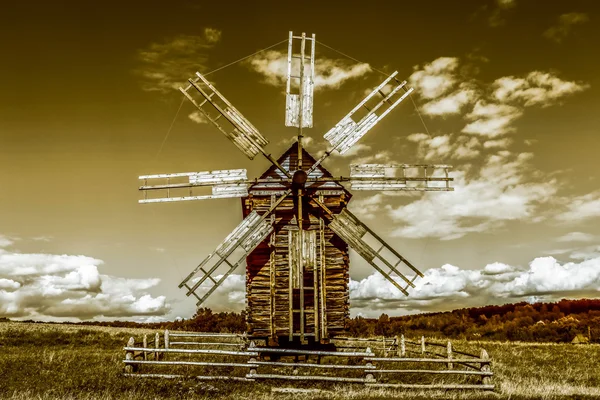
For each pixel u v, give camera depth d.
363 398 17.17
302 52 25.03
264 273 23.38
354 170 24.45
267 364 19.50
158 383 18.48
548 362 30.05
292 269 22.78
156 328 70.38
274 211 23.58
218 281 23.28
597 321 77.81
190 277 23.22
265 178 24.17
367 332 73.50
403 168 24.89
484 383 18.97
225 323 67.44
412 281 24.16
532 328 80.94
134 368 20.27
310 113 24.66
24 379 18.80
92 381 18.48
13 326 42.25
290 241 23.02
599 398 17.91
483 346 39.81
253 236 23.27
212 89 24.88
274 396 17.19
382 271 23.95
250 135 24.78
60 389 17.17
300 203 23.41
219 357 24.02
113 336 39.50
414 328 91.88
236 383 19.00
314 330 22.55
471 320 111.12
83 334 39.41
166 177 24.50
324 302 22.72
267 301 23.14
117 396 16.58
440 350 30.69
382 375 20.86
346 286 23.55
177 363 19.78
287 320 22.81
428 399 17.14
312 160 24.73
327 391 18.12
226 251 23.28
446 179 25.05
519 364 28.56
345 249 23.95
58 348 32.34
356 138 25.06
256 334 22.84
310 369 21.72
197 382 18.94
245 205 25.61
